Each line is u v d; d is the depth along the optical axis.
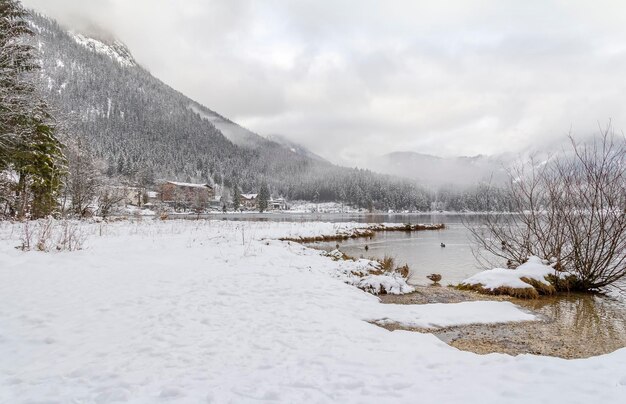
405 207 131.38
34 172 21.98
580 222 11.07
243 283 9.09
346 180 159.75
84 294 7.52
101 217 29.78
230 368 4.39
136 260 11.66
